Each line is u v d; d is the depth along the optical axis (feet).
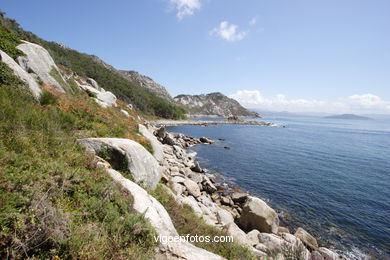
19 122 17.15
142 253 10.39
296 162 86.89
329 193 54.95
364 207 47.62
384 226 39.93
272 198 50.14
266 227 31.76
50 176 12.05
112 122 36.60
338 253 32.14
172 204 22.36
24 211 8.80
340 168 80.53
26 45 41.63
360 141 171.73
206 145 120.06
